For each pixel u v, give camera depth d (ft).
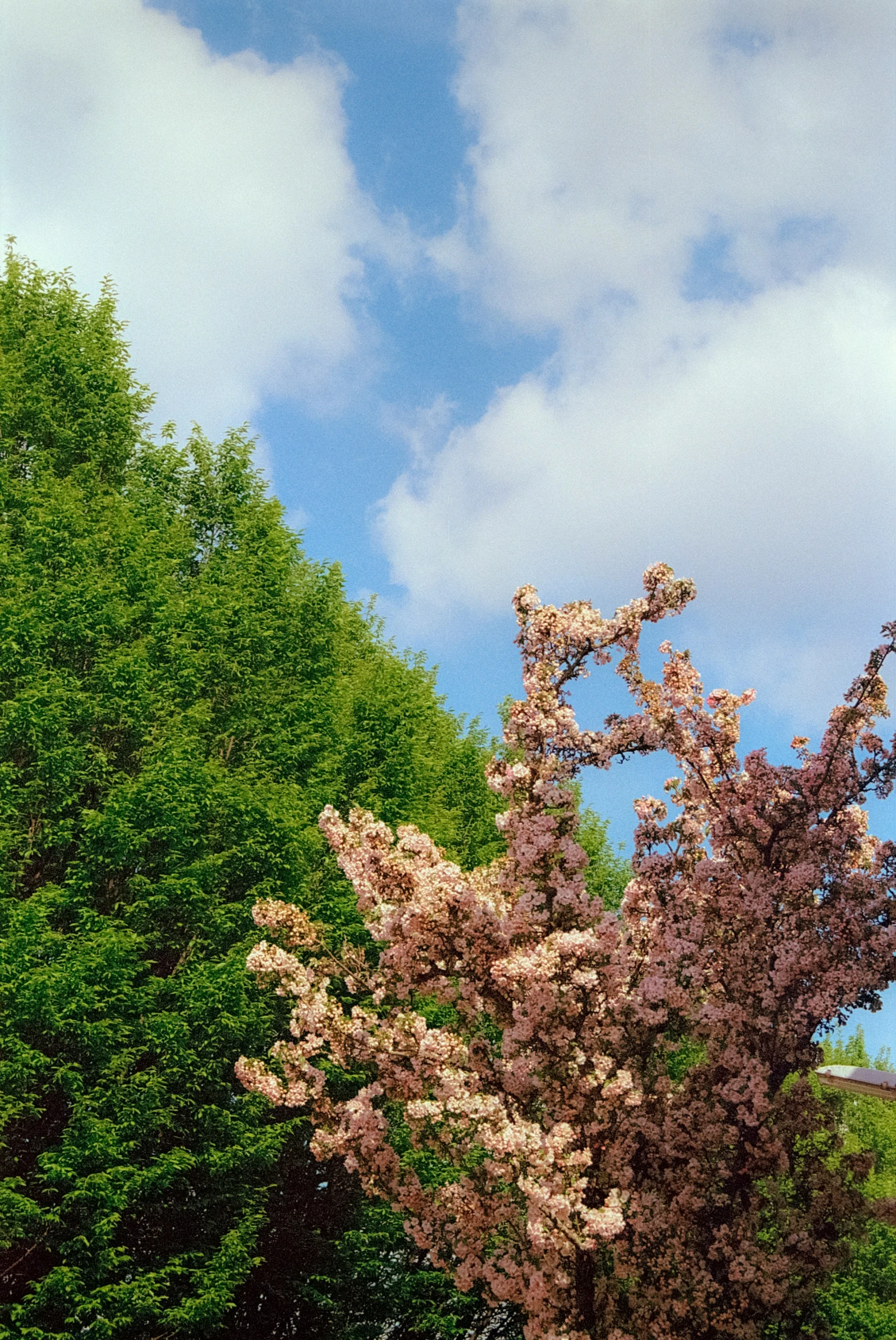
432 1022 51.62
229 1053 47.47
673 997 32.48
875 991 33.35
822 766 36.76
